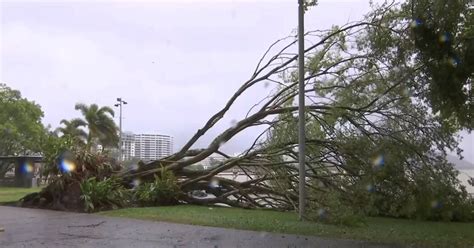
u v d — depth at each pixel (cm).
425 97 1271
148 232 1067
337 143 1523
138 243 933
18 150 5256
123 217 1359
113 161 1959
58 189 1675
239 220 1247
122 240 966
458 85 1059
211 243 930
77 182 1659
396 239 965
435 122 1444
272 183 1723
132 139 6009
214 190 1889
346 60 1543
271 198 1744
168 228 1124
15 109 5134
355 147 1482
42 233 1064
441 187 1384
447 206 1392
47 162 1709
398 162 1424
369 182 1425
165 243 932
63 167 1677
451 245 901
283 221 1232
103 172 1800
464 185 1425
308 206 1310
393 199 1443
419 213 1409
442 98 1122
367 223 1254
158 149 6128
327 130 1569
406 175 1431
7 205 1800
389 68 1401
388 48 1351
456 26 1023
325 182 1534
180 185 1855
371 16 1471
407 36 1275
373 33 1403
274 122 1702
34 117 5350
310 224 1174
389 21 1329
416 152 1432
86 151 1759
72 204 1627
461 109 1141
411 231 1091
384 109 1501
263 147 1709
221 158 1909
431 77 1134
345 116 1530
